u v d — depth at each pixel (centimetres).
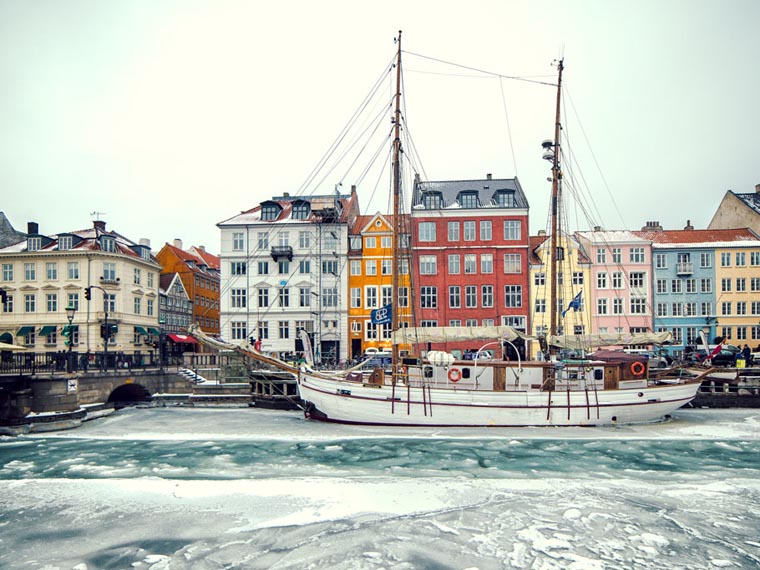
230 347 3234
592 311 5488
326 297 5531
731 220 6284
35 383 3156
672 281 5569
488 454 2384
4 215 6122
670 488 1869
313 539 1435
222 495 1806
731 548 1381
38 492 1861
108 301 5412
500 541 1420
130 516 1620
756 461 2261
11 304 5409
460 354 5228
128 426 3189
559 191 3856
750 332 5509
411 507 1672
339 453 2423
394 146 3328
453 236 5522
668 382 3309
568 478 2006
